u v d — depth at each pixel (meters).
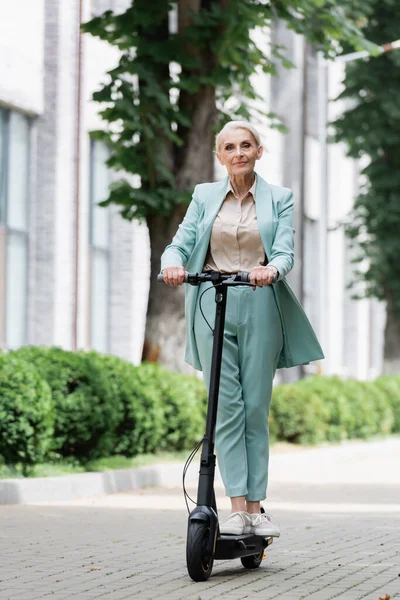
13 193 29.27
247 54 23.06
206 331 9.50
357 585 8.73
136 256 34.44
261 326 9.48
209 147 23.88
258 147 9.67
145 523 13.08
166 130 22.39
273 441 26.98
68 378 17.81
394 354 40.72
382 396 34.66
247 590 8.41
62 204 30.41
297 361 9.73
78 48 30.62
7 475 16.19
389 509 15.14
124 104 21.83
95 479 16.78
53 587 8.52
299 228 46.09
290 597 8.13
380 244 39.56
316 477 21.17
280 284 9.57
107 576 9.06
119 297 34.28
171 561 9.93
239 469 9.47
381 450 29.88
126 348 34.25
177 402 21.39
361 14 26.33
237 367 9.55
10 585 8.62
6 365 16.56
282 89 46.25
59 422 17.42
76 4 30.61
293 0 23.17
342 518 13.95
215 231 9.57
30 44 29.31
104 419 18.36
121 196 23.20
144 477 18.27
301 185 46.12
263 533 9.43
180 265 9.35
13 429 16.23
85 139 31.92
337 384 32.72
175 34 22.84
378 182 39.28
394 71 38.41
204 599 8.02
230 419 9.49
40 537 11.62
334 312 53.97
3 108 28.70
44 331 30.03
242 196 9.70
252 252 9.57
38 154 30.03
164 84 22.78
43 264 30.09
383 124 39.28
